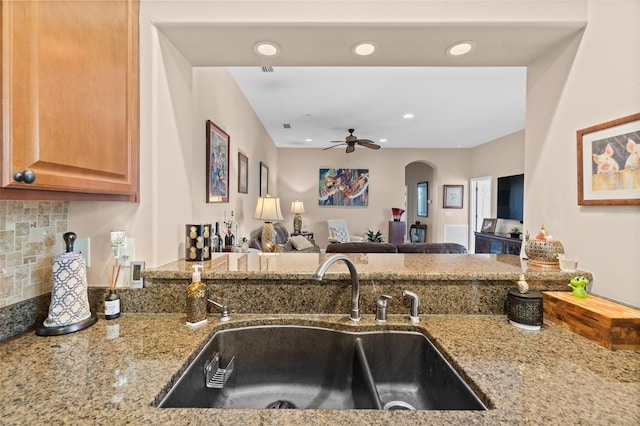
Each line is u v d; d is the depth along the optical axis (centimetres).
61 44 79
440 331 101
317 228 702
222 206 284
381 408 74
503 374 74
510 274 115
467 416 59
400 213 678
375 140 622
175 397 74
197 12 117
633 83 103
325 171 696
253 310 115
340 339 107
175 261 134
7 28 66
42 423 56
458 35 125
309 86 347
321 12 118
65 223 115
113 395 64
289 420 57
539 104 144
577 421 57
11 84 67
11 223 93
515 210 525
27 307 97
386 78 326
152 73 118
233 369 106
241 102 357
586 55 119
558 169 133
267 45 133
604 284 112
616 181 107
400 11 117
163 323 106
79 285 100
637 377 73
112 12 99
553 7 117
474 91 359
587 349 88
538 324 102
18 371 73
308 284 115
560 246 126
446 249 337
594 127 115
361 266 127
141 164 117
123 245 114
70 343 89
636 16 102
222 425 56
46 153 75
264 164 512
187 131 146
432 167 725
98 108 92
